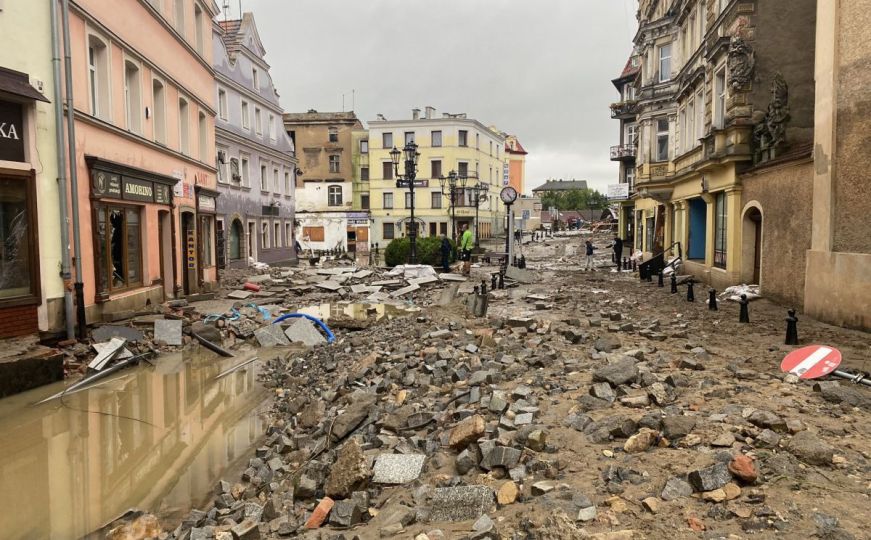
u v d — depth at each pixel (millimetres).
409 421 6348
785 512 3705
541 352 8891
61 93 10992
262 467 6270
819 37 12102
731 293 16531
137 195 14977
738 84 16578
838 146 11445
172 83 18000
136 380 10148
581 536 3582
